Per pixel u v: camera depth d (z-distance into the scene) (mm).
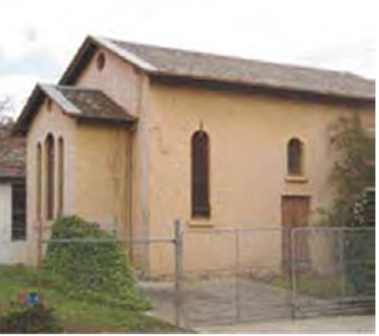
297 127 24594
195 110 22906
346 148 23562
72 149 22609
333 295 18359
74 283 19344
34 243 25828
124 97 23406
